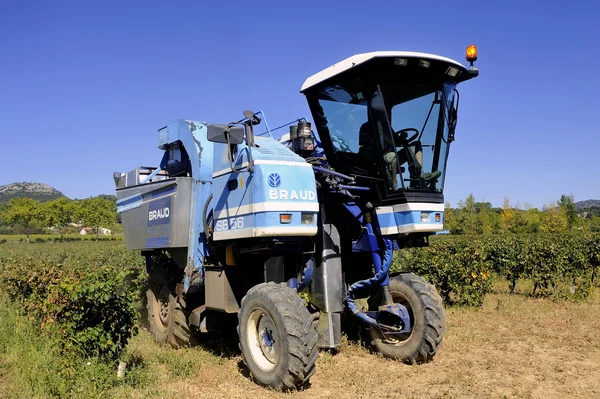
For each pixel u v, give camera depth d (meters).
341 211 6.94
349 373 6.16
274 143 6.45
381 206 6.59
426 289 6.68
